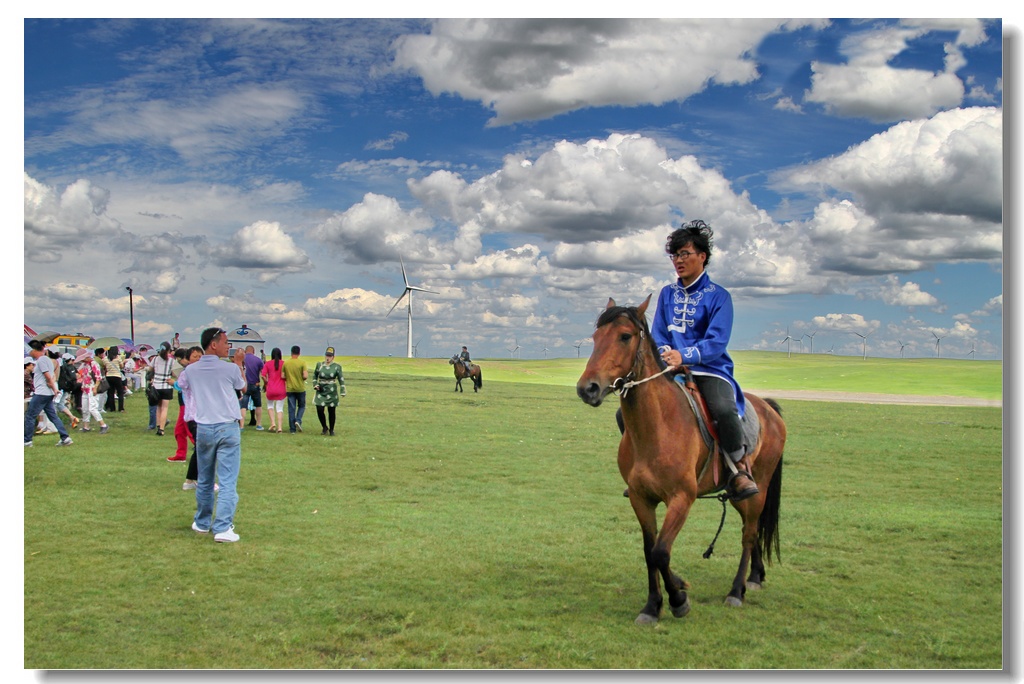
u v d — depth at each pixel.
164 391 18.16
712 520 10.75
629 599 6.92
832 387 64.00
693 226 7.04
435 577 7.45
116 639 5.74
